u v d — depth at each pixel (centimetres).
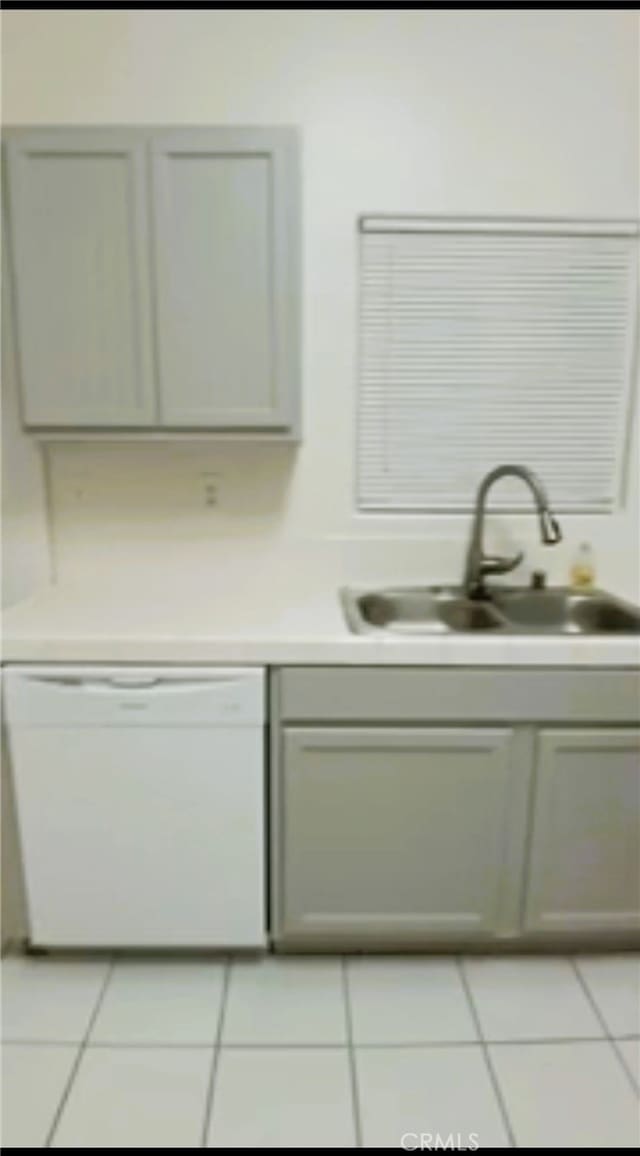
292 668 176
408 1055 169
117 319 191
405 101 205
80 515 229
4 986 189
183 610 200
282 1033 175
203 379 195
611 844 189
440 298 218
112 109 204
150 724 178
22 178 183
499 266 216
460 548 231
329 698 177
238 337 193
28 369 194
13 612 197
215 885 187
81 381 195
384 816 184
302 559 233
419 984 191
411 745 179
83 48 201
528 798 185
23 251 187
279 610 201
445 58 204
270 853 188
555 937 196
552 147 209
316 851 186
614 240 215
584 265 216
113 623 186
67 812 183
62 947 194
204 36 201
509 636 178
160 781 181
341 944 198
